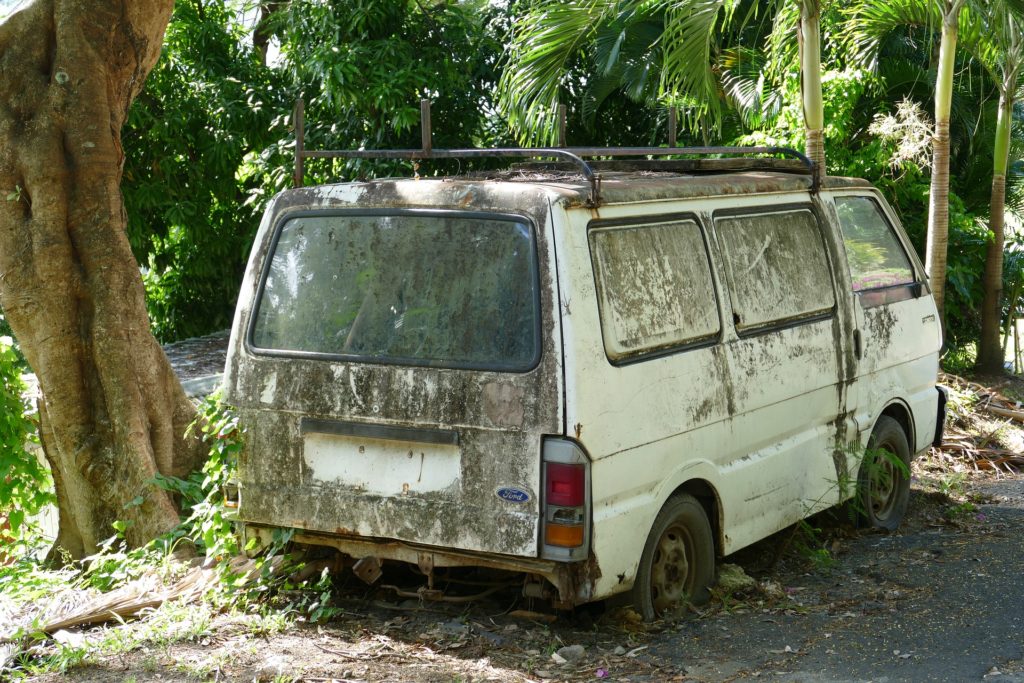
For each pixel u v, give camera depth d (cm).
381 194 512
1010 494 877
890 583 614
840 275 658
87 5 661
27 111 655
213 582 538
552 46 1101
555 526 464
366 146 1483
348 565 557
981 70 1410
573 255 471
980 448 1004
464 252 490
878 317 695
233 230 1741
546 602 545
